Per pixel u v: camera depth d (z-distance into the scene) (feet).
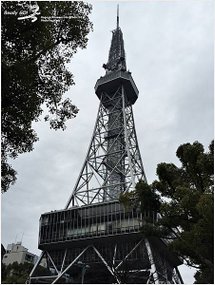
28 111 58.54
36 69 58.80
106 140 329.31
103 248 259.19
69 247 275.18
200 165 74.59
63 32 64.13
